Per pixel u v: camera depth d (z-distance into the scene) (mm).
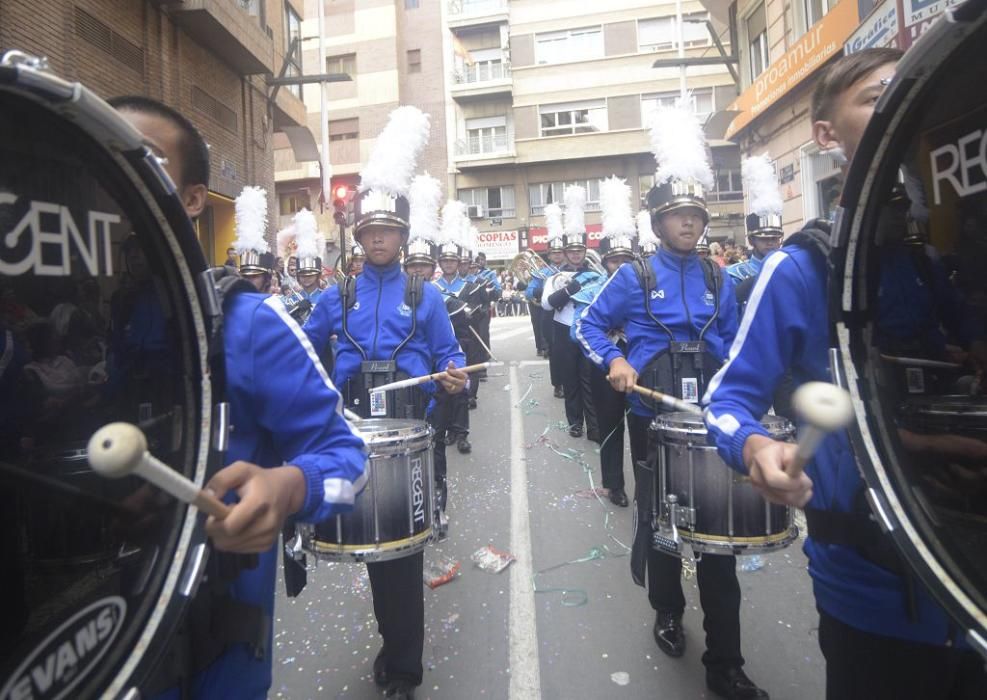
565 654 2844
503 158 28312
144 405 971
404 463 2346
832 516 1383
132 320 944
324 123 17484
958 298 1072
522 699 2543
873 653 1337
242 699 1277
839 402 917
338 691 2617
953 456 1061
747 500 2254
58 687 844
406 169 3389
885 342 1159
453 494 4996
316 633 3078
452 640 2984
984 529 1021
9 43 7707
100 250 893
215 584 1191
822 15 11742
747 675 2648
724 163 25406
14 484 839
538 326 12273
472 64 29562
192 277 977
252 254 5840
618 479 4625
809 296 1462
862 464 1149
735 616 2506
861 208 1123
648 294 3217
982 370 1055
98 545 903
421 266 6035
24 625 828
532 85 27984
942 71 938
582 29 27469
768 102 13164
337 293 3363
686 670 2697
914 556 1066
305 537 2340
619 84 27203
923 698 1321
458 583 3533
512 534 4176
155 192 902
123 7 9914
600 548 3918
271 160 15219
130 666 900
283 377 1320
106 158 855
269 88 15195
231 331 1299
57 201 838
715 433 1454
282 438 1348
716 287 3223
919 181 1072
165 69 10938
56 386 878
